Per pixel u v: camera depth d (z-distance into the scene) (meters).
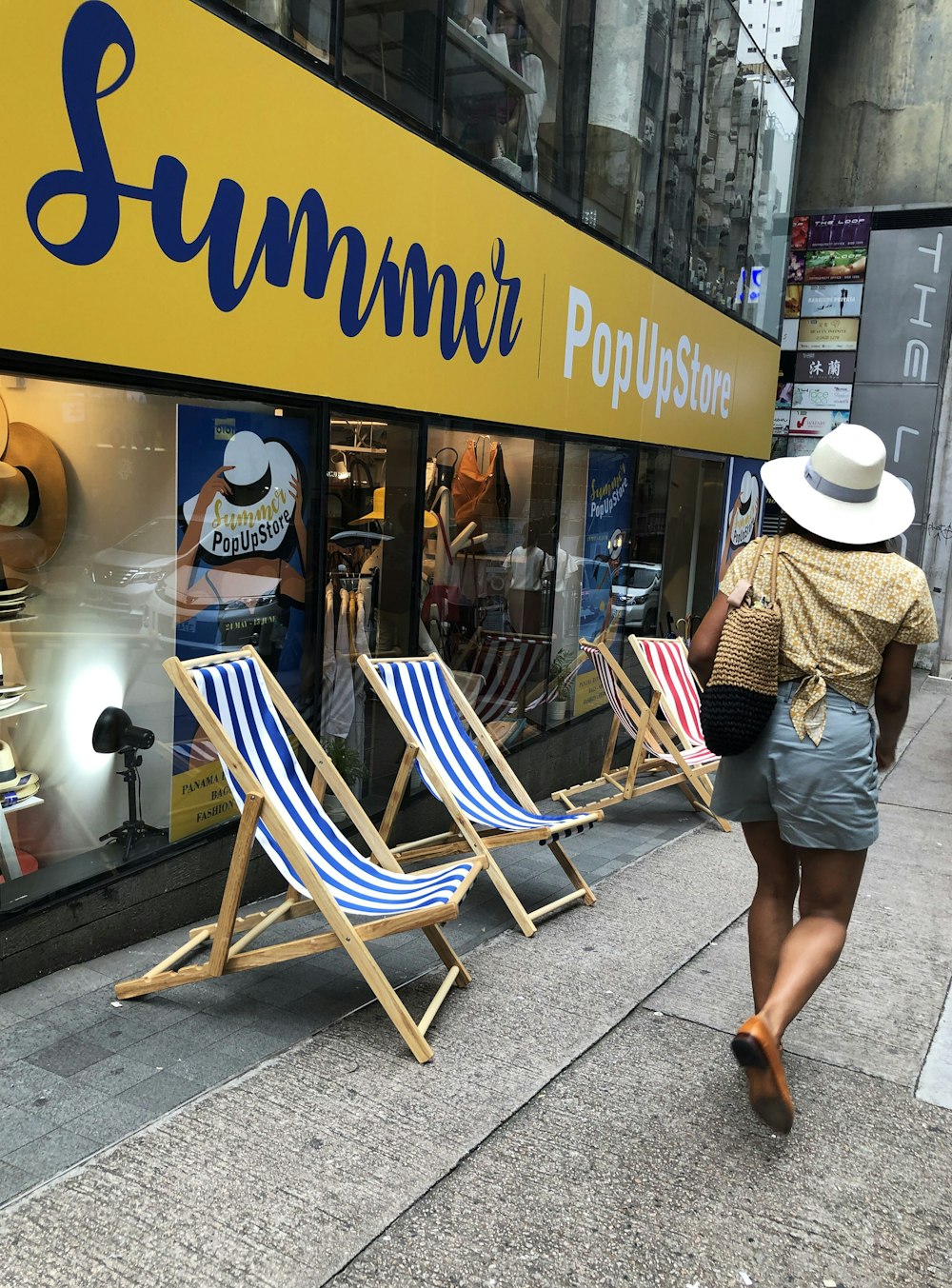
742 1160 2.95
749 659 3.05
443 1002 3.78
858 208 14.34
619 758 8.72
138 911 4.20
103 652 4.18
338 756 5.32
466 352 5.84
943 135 14.38
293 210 4.43
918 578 3.08
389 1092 3.16
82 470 3.99
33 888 3.85
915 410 14.38
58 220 3.43
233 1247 2.44
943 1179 2.94
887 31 14.49
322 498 4.97
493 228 5.93
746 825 3.33
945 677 14.20
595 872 5.57
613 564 8.26
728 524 10.62
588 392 7.34
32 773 3.96
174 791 4.49
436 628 6.06
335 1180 2.71
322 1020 3.62
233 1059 3.32
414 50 5.18
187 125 3.86
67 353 3.52
